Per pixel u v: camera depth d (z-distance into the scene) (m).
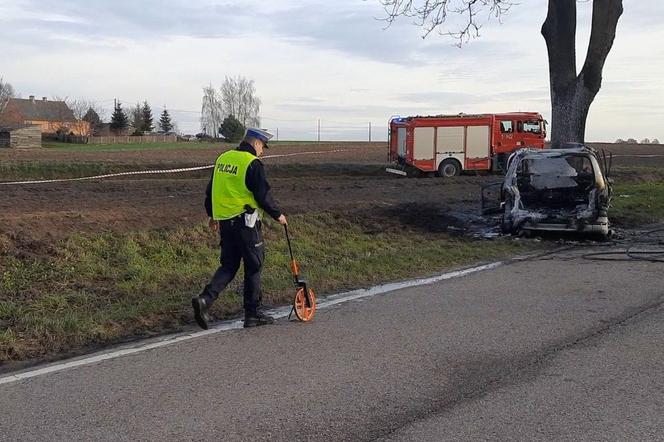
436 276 9.50
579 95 16.30
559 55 16.48
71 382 5.04
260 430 4.17
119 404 4.59
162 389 4.88
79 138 74.38
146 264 9.13
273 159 36.69
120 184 21.03
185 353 5.77
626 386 4.90
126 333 6.48
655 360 5.50
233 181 6.42
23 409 4.50
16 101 89.88
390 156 31.67
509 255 11.43
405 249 11.65
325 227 12.90
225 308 7.38
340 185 22.88
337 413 4.43
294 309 6.73
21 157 33.19
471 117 29.45
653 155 42.81
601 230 12.73
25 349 5.86
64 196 16.73
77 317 6.64
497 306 7.48
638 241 12.97
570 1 16.31
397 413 4.43
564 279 9.09
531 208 13.23
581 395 4.73
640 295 8.00
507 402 4.61
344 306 7.54
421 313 7.16
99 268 8.67
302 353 5.74
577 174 13.25
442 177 29.20
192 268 9.23
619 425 4.20
